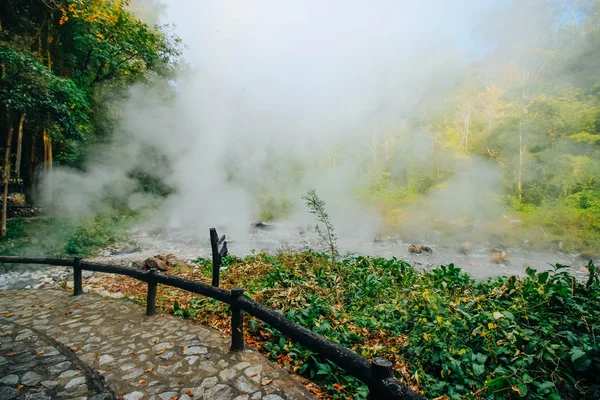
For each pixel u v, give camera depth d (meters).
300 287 4.32
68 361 2.67
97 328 3.38
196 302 4.19
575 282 3.54
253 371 2.48
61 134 11.34
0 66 8.31
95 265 4.47
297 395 2.19
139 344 2.96
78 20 11.50
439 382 2.54
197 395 2.18
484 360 2.62
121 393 2.21
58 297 4.66
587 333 2.75
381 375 1.55
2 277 6.53
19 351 2.86
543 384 2.34
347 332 3.20
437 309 3.32
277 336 3.17
